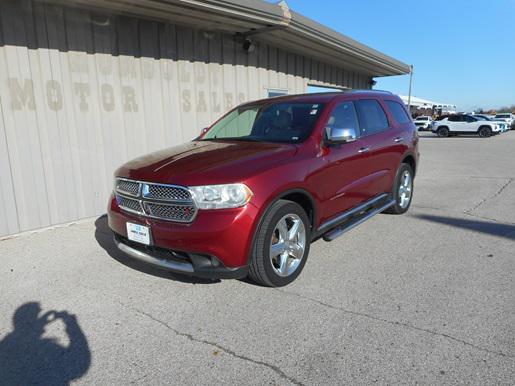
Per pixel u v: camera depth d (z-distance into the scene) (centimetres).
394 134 553
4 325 314
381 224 557
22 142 534
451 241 480
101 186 624
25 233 547
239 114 507
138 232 349
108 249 477
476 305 323
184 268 329
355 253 447
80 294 363
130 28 628
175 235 321
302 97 482
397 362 255
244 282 379
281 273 360
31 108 536
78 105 582
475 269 395
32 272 414
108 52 606
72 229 563
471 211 621
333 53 995
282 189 345
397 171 568
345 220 459
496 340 274
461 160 1374
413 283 367
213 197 314
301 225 375
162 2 550
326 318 311
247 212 320
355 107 489
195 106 745
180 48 705
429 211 626
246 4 615
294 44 889
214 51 766
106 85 609
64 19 552
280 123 448
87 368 261
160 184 332
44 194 563
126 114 640
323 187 400
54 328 308
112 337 295
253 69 862
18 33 513
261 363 260
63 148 574
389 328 294
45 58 541
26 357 274
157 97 680
